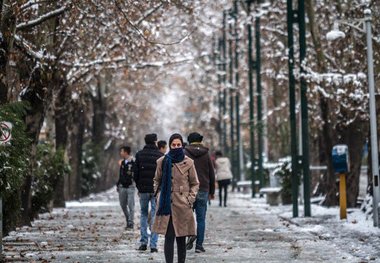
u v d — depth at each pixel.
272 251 28.91
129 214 39.72
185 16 68.31
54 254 28.19
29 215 44.09
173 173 22.75
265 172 88.00
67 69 52.00
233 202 69.38
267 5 73.62
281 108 85.50
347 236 33.53
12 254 28.12
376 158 36.69
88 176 90.56
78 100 67.12
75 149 78.88
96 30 47.19
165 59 68.94
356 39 50.72
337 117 52.25
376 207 36.22
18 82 41.19
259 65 79.12
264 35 93.44
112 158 133.00
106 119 118.12
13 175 26.22
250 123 80.38
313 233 35.88
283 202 63.44
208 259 26.56
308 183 46.22
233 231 37.88
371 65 37.19
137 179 29.70
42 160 48.38
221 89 114.88
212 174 29.22
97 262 25.78
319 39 52.78
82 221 45.66
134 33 47.84
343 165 41.62
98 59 52.50
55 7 42.06
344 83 48.12
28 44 40.41
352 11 51.16
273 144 98.12
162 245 31.55
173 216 22.48
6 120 27.56
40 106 42.25
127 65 52.78
